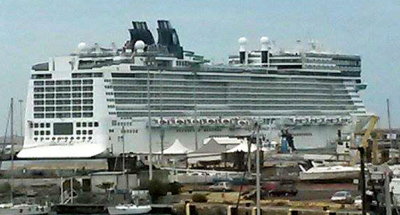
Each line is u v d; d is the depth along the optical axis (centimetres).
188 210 18200
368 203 13125
